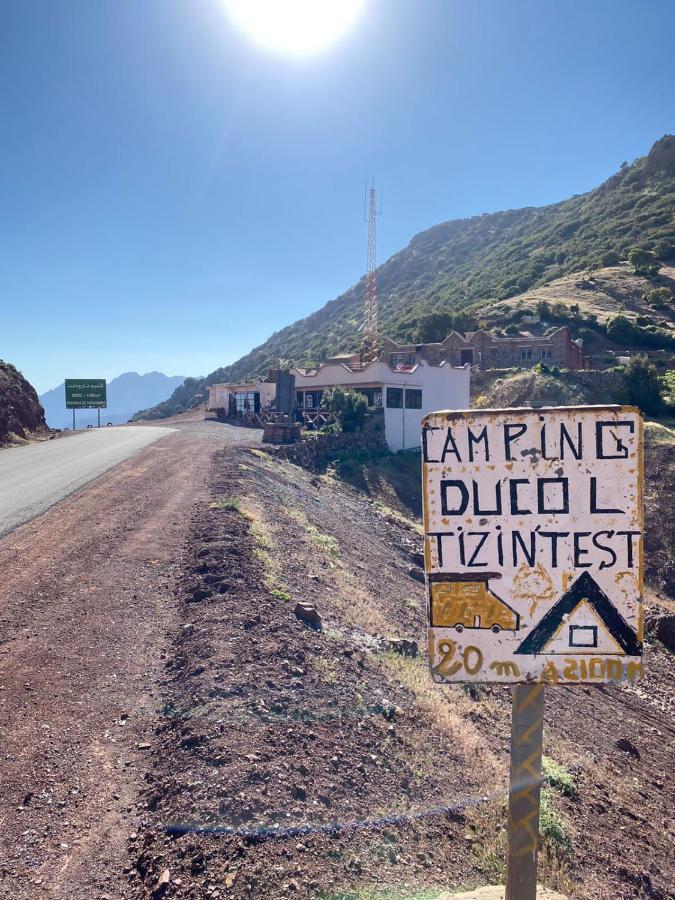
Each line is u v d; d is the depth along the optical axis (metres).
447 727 8.48
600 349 82.50
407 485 41.12
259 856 4.78
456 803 6.66
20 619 9.28
